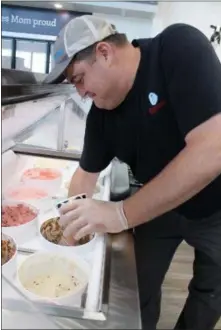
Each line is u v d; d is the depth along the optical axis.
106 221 1.02
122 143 1.35
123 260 0.95
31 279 0.93
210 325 1.62
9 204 1.33
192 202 1.40
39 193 1.51
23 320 0.51
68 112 2.17
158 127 1.23
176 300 2.35
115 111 1.26
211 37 3.37
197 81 1.01
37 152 1.94
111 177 1.75
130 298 0.75
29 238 1.12
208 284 1.56
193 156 0.96
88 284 0.84
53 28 5.47
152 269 1.61
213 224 1.46
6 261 0.87
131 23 5.39
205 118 0.98
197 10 3.88
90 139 1.41
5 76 0.78
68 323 0.61
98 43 1.05
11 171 1.54
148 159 1.33
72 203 1.12
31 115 1.41
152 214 1.00
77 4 5.09
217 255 1.51
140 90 1.19
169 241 1.58
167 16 5.21
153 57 1.16
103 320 0.64
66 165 1.89
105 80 1.11
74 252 1.03
